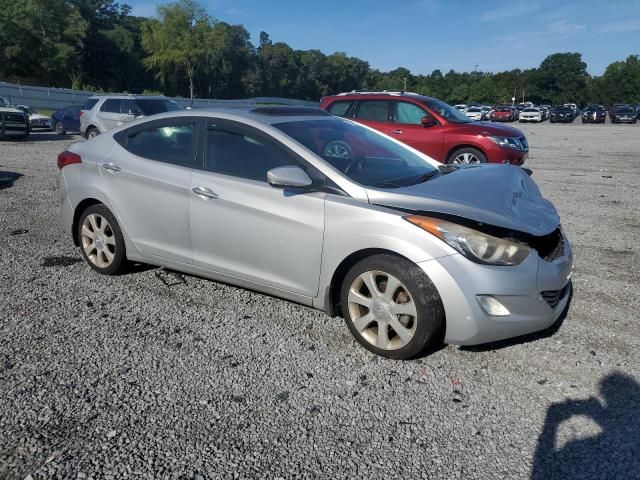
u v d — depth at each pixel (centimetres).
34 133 2283
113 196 454
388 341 340
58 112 2144
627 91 10906
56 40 5947
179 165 421
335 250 346
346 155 391
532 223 336
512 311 315
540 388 311
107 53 7925
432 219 320
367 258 339
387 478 242
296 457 256
